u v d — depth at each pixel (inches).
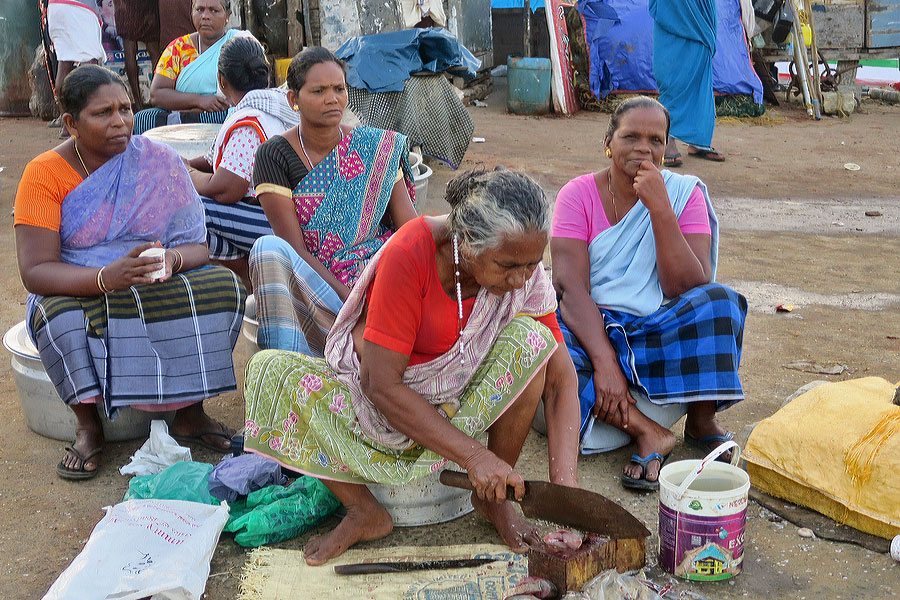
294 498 112.1
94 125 121.2
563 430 105.6
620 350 128.1
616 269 132.3
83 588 92.3
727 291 125.1
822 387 122.5
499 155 365.7
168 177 129.3
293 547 108.9
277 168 137.8
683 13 339.0
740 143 402.3
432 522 113.4
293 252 128.4
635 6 480.7
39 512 117.8
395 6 384.2
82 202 125.3
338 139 140.0
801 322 187.5
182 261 129.9
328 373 105.8
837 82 505.0
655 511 116.8
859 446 109.6
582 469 128.9
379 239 143.6
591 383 126.4
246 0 382.0
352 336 106.5
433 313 98.7
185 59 237.8
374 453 104.9
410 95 292.5
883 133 426.3
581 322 129.3
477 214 85.4
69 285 122.3
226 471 117.0
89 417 130.0
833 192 311.9
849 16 488.7
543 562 95.0
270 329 126.0
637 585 92.2
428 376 101.3
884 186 320.8
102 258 127.3
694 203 132.1
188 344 127.9
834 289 209.8
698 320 124.0
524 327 102.1
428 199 290.5
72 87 120.1
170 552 98.2
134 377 124.8
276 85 358.9
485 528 113.1
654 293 131.0
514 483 95.0
